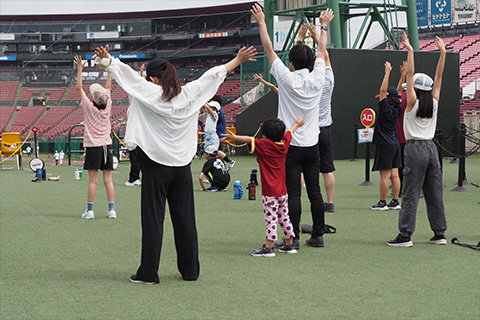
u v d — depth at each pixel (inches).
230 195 372.5
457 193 370.0
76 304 138.3
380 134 296.5
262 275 166.4
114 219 278.4
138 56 2442.2
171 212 161.6
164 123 156.6
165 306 136.3
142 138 155.6
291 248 197.9
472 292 147.5
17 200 356.5
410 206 206.5
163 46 2496.3
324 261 184.9
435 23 1955.0
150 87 154.9
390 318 126.6
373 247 207.5
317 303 138.2
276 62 201.6
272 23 860.6
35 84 2341.3
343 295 145.1
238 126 891.4
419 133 206.4
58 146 1086.4
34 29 2476.6
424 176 206.7
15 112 2048.5
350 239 223.3
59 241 222.4
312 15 842.8
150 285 156.3
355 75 742.5
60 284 157.6
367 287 152.8
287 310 132.7
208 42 2440.9
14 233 240.1
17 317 128.5
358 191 388.5
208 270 173.3
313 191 207.0
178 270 170.9
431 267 175.8
